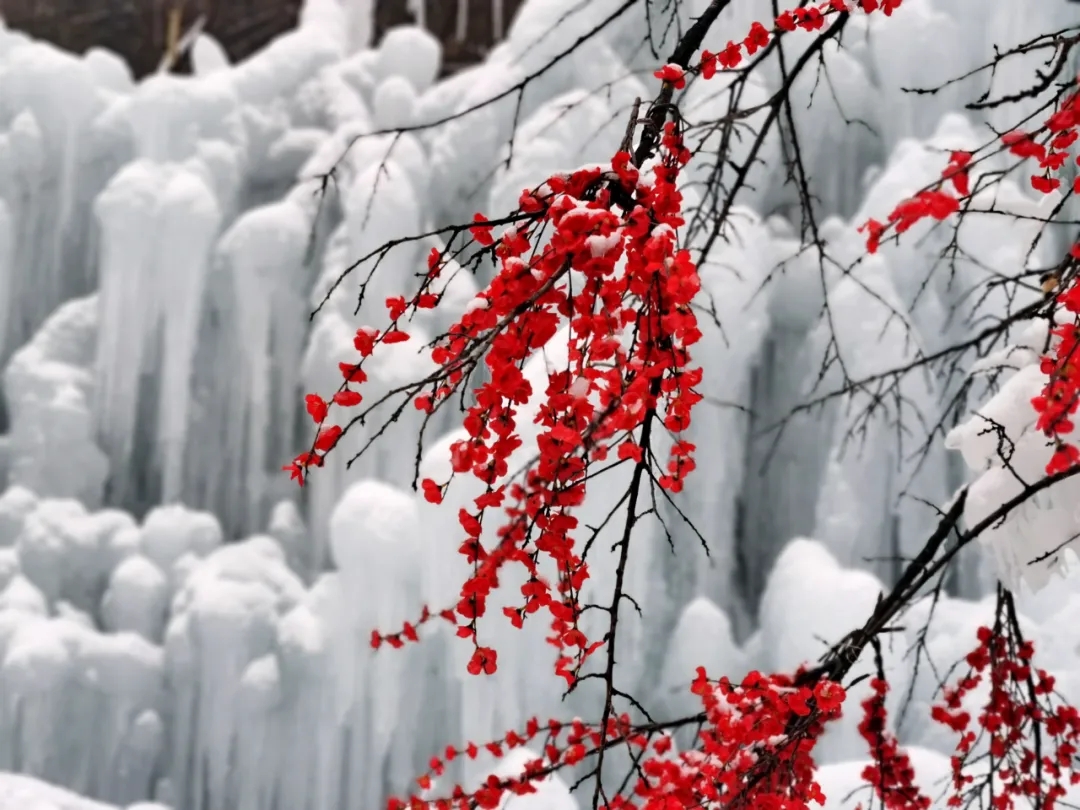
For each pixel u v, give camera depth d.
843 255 5.64
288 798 5.45
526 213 1.17
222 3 9.67
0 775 4.22
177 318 6.45
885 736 2.06
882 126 6.12
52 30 9.55
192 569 6.12
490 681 4.63
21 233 7.03
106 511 6.36
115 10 9.58
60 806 4.13
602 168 1.16
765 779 1.63
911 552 5.33
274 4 9.71
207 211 6.44
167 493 6.53
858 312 5.44
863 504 5.38
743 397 5.73
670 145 1.13
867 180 6.05
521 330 1.12
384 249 1.26
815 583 5.04
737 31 5.55
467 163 6.43
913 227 5.48
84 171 7.16
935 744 4.40
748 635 5.76
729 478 5.62
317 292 6.23
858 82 6.01
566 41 6.19
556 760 1.91
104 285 6.44
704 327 5.32
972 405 5.18
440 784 5.06
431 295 1.19
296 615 5.49
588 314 1.10
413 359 5.80
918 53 5.96
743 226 5.47
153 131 7.00
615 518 4.46
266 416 6.58
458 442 1.12
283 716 5.46
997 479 1.90
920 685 4.52
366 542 4.95
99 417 6.62
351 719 5.29
